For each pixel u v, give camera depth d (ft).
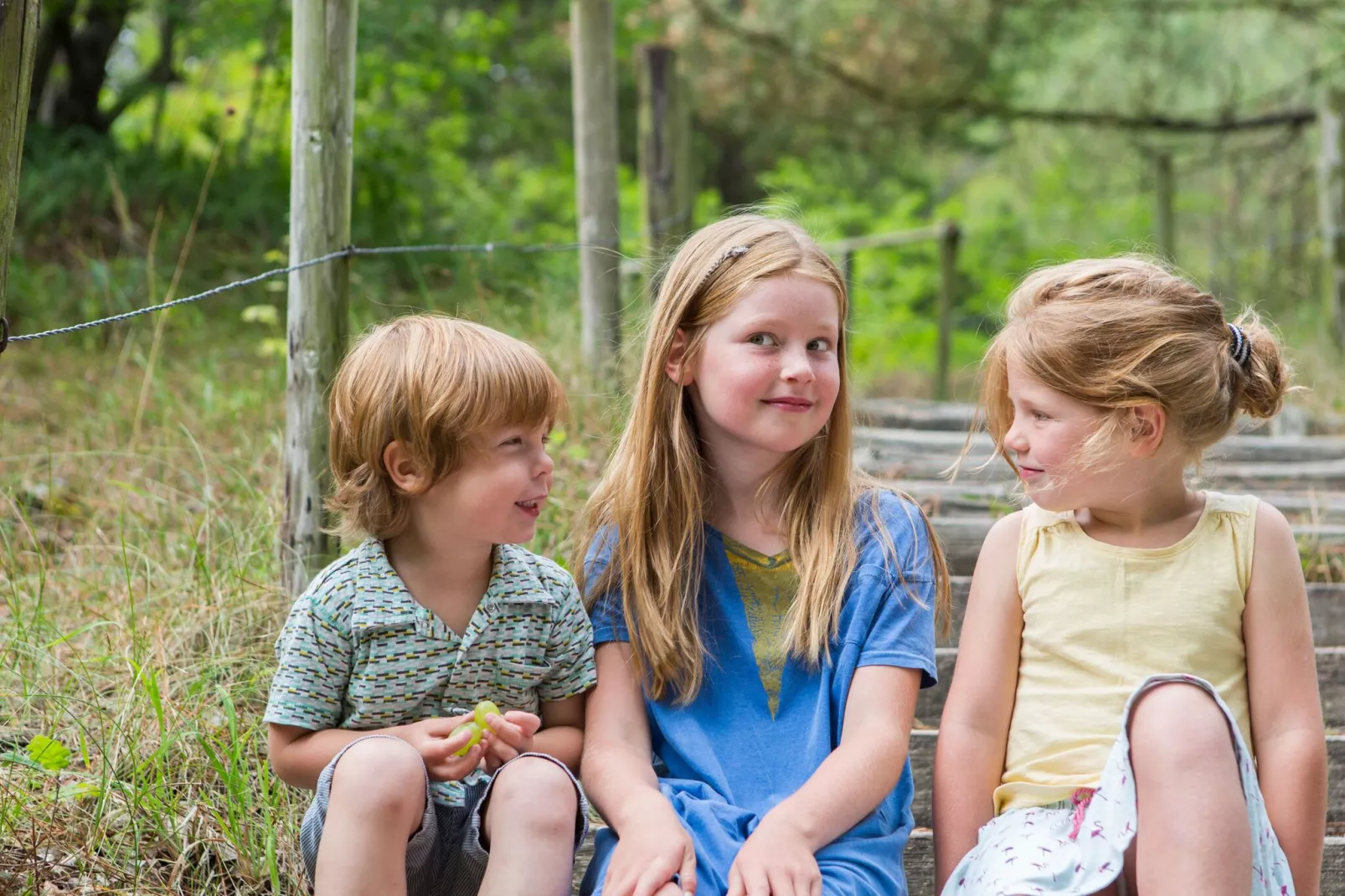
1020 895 5.27
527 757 5.57
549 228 28.63
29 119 25.03
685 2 34.32
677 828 5.50
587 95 16.06
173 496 10.52
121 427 13.03
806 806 5.54
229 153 24.81
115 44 27.55
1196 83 36.42
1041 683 6.10
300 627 5.81
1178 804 5.09
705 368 6.34
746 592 6.40
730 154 44.39
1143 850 5.18
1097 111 36.76
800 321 6.22
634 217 32.91
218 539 9.62
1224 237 37.04
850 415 6.55
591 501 6.77
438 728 5.61
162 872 6.49
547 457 5.93
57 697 7.38
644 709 6.33
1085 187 42.27
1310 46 35.55
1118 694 5.91
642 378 6.57
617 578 6.45
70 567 9.57
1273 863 5.30
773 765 6.05
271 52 25.62
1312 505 12.56
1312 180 33.99
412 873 5.58
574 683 6.23
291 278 8.59
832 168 43.98
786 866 5.28
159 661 7.82
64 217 21.89
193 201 23.12
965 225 42.78
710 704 6.24
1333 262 23.54
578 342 15.69
